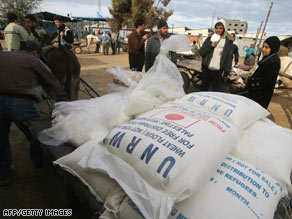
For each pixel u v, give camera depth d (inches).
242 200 38.2
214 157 40.1
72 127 59.4
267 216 37.8
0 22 318.7
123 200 40.1
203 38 708.0
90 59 417.1
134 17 868.6
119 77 81.2
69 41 190.9
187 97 64.7
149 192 34.7
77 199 67.7
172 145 38.7
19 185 80.2
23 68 65.7
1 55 66.2
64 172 56.1
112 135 45.0
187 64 204.4
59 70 106.2
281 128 61.9
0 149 73.9
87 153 46.8
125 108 66.0
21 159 96.1
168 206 32.6
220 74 140.9
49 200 73.7
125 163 39.9
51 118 77.9
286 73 206.7
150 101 64.9
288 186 46.7
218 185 40.6
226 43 134.3
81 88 203.9
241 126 53.4
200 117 48.2
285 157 49.8
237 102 60.0
